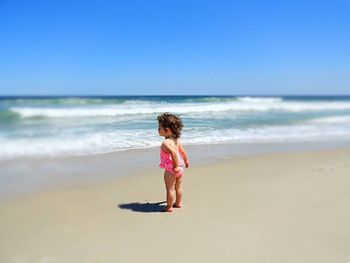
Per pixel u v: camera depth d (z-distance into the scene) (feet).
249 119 47.85
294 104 82.28
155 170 21.26
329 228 13.16
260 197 16.97
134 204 15.44
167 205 14.67
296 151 30.73
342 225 13.48
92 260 10.30
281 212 14.83
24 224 12.72
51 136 28.32
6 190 16.46
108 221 13.33
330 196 17.37
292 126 47.39
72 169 20.63
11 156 22.62
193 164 23.89
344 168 24.43
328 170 23.61
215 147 30.07
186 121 37.50
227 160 25.57
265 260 10.59
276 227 13.14
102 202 15.51
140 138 29.40
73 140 27.53
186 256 10.72
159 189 17.76
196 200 16.28
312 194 17.67
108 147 26.40
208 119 40.83
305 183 19.92
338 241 12.04
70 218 13.50
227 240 11.91
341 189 18.74
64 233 12.09
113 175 19.86
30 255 10.46
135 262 10.26
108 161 22.84
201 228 12.89
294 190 18.39
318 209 15.31
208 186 18.74
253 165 24.36
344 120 56.70
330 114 66.69
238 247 11.41
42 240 11.49
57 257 10.41
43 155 23.31
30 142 26.16
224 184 19.24
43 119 33.76
